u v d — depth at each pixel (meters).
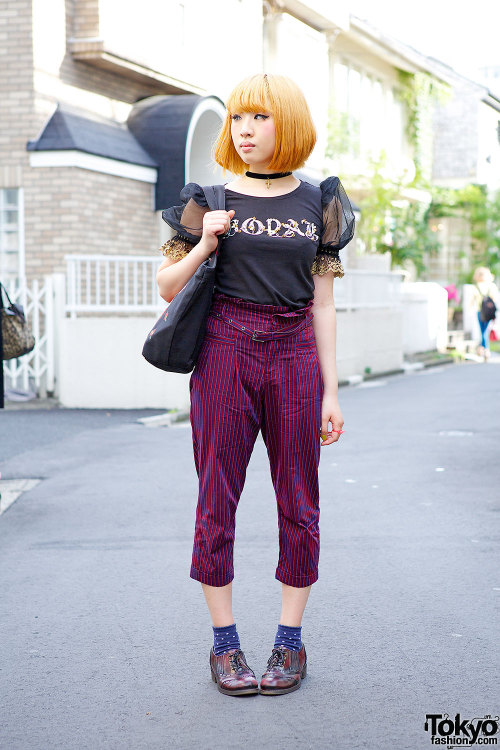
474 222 29.95
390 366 17.84
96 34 13.48
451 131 31.16
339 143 22.06
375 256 21.95
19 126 12.96
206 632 4.15
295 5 20.00
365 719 3.23
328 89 22.83
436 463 8.32
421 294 21.41
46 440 9.55
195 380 3.41
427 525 6.03
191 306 3.28
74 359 12.02
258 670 3.68
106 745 3.06
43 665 3.78
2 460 8.48
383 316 17.45
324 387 3.51
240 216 3.33
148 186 14.41
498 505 6.62
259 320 3.33
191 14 16.08
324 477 7.70
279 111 3.28
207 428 3.37
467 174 31.05
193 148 16.14
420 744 3.04
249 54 18.38
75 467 8.19
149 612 4.43
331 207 3.46
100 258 12.06
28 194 13.07
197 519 3.49
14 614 4.42
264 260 3.31
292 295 3.36
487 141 31.53
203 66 16.53
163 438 9.77
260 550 5.47
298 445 3.42
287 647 3.52
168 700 3.42
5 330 6.98
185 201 3.41
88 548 5.58
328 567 5.09
